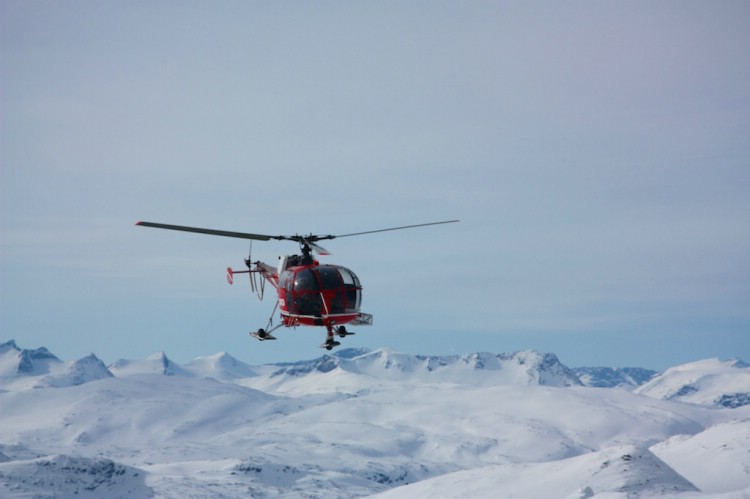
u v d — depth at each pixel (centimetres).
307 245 12056
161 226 10856
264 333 12081
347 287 11675
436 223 11269
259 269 12700
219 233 11231
